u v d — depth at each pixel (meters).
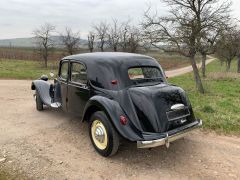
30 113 8.48
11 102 10.25
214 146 6.05
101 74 5.59
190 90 15.58
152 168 4.95
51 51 42.12
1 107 9.38
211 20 13.11
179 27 13.39
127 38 35.94
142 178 4.61
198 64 61.12
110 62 5.58
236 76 25.66
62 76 6.97
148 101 4.93
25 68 36.56
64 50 41.53
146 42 14.09
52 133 6.65
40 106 8.62
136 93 5.04
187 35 13.38
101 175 4.68
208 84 19.44
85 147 5.81
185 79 25.69
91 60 5.91
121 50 36.78
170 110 5.07
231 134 6.88
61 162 5.10
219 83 21.02
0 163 5.03
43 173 4.69
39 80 8.70
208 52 14.09
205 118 8.02
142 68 5.76
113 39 38.06
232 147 6.02
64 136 6.45
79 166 4.97
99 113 5.25
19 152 5.53
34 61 53.97
